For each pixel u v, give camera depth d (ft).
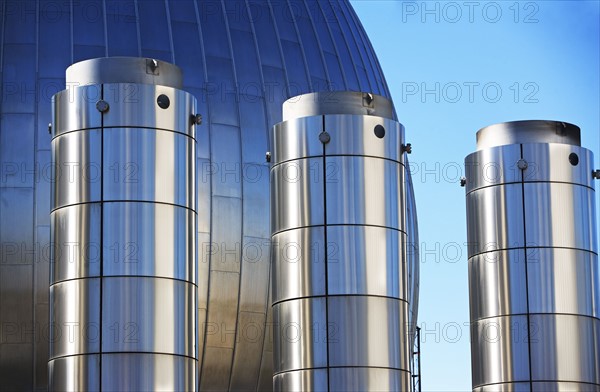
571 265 116.37
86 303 97.35
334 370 103.76
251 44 132.16
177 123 101.86
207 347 121.08
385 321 105.50
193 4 132.05
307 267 105.70
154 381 96.99
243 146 125.59
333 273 105.29
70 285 98.17
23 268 118.42
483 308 117.60
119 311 97.19
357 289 105.09
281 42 134.72
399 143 109.60
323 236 105.70
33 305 118.32
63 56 125.59
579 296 116.26
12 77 123.65
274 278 108.58
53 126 102.22
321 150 106.93
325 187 106.32
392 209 107.65
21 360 118.21
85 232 98.37
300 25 138.21
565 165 117.80
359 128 107.45
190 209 102.01
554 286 115.65
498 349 115.96
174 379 97.96
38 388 118.21
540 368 114.52
